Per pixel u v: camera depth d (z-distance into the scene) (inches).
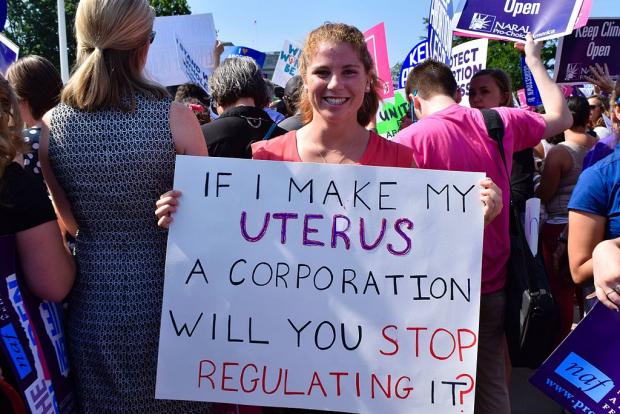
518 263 87.7
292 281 71.4
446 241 71.2
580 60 140.9
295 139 78.8
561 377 69.0
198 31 223.8
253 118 113.9
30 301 69.6
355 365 70.4
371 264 71.2
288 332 71.1
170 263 71.2
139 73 72.5
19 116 65.5
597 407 67.0
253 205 72.0
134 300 71.5
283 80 287.4
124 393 72.1
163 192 73.1
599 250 63.4
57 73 101.3
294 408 78.4
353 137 76.8
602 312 66.2
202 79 220.7
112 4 67.6
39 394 67.2
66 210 78.0
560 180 151.3
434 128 92.4
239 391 71.1
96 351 71.6
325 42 71.4
